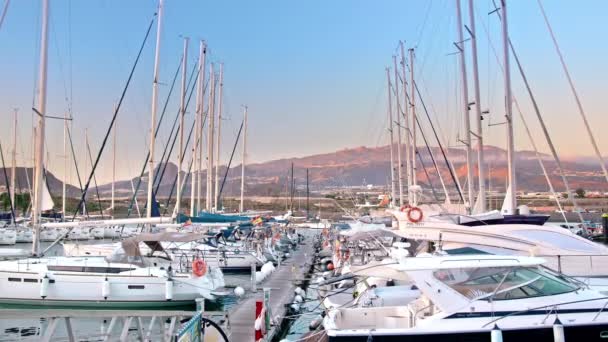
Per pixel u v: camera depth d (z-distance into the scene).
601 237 29.55
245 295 19.09
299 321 15.56
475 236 14.39
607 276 13.05
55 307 16.50
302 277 23.20
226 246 26.75
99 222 19.03
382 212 33.12
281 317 14.07
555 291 8.67
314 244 41.72
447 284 8.67
